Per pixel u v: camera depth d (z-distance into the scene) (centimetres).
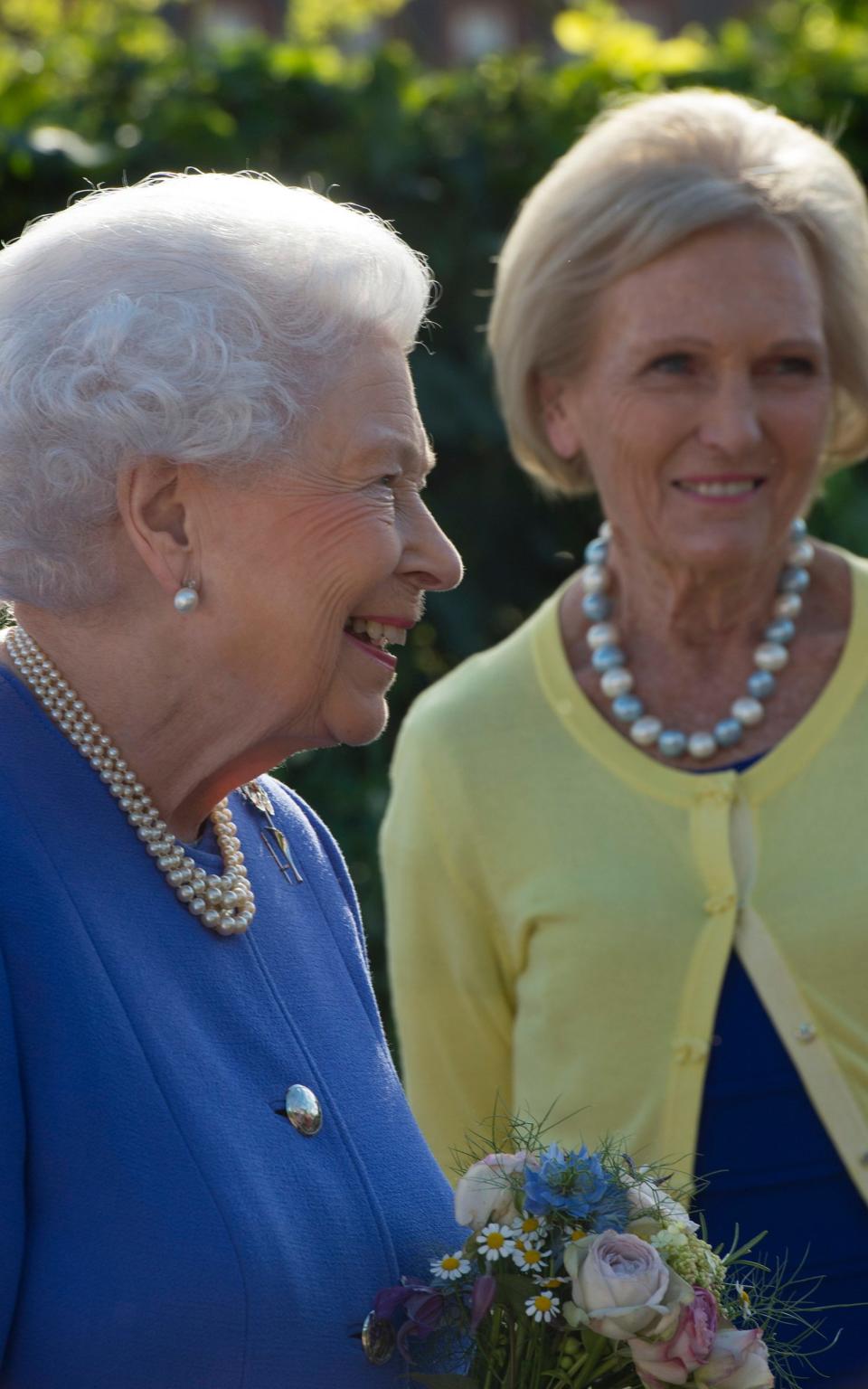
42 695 188
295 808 224
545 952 303
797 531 318
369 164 512
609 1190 186
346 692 193
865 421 330
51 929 174
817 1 679
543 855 306
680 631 312
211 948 190
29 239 187
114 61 530
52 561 183
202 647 187
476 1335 183
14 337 181
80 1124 169
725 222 297
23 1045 170
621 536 318
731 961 291
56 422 179
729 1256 196
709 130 305
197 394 179
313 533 185
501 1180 188
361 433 187
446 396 502
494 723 318
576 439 326
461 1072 317
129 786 188
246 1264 170
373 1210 187
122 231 184
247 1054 186
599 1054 294
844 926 287
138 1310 165
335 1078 195
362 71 524
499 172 519
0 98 528
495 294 332
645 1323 173
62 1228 167
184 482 183
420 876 318
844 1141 281
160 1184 170
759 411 299
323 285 187
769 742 309
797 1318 235
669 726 315
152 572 184
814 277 305
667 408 299
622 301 302
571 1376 181
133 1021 175
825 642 315
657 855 300
